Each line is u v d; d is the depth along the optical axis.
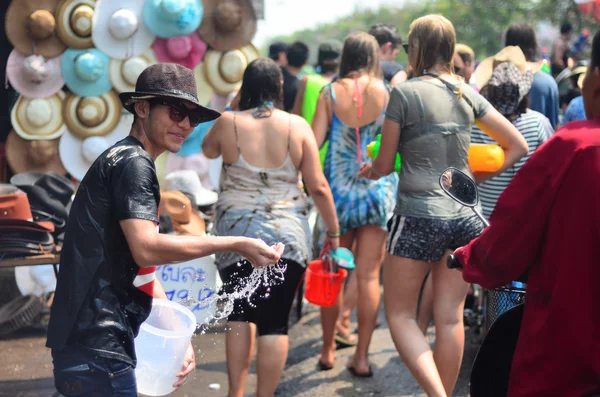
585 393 2.05
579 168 2.04
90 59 5.15
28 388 4.11
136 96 2.32
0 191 4.71
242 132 3.74
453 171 2.81
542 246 2.14
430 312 4.63
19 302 5.09
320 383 4.43
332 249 4.11
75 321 2.25
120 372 2.27
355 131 4.44
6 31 5.11
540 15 25.12
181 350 2.63
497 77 4.23
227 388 4.20
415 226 3.50
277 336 3.72
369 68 4.49
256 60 3.83
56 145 5.30
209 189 5.63
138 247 2.21
